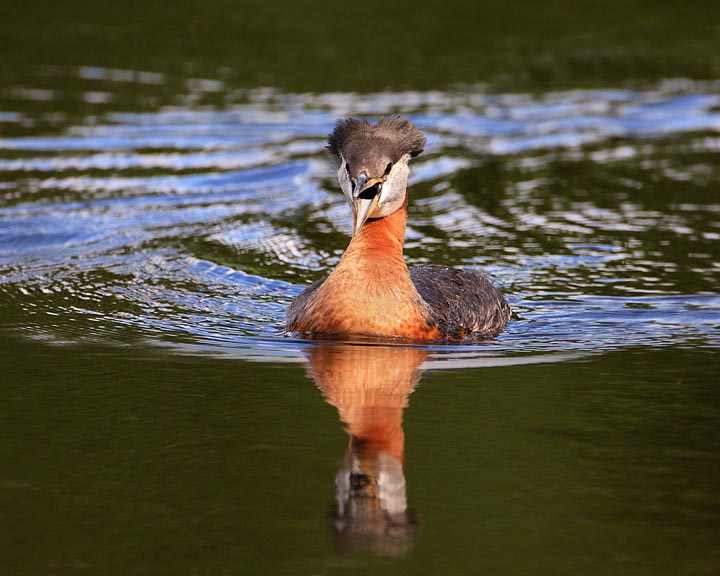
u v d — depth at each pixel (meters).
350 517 7.92
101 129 23.92
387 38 32.41
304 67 29.30
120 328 13.20
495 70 29.48
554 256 16.97
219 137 23.61
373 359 11.95
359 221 12.17
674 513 8.11
